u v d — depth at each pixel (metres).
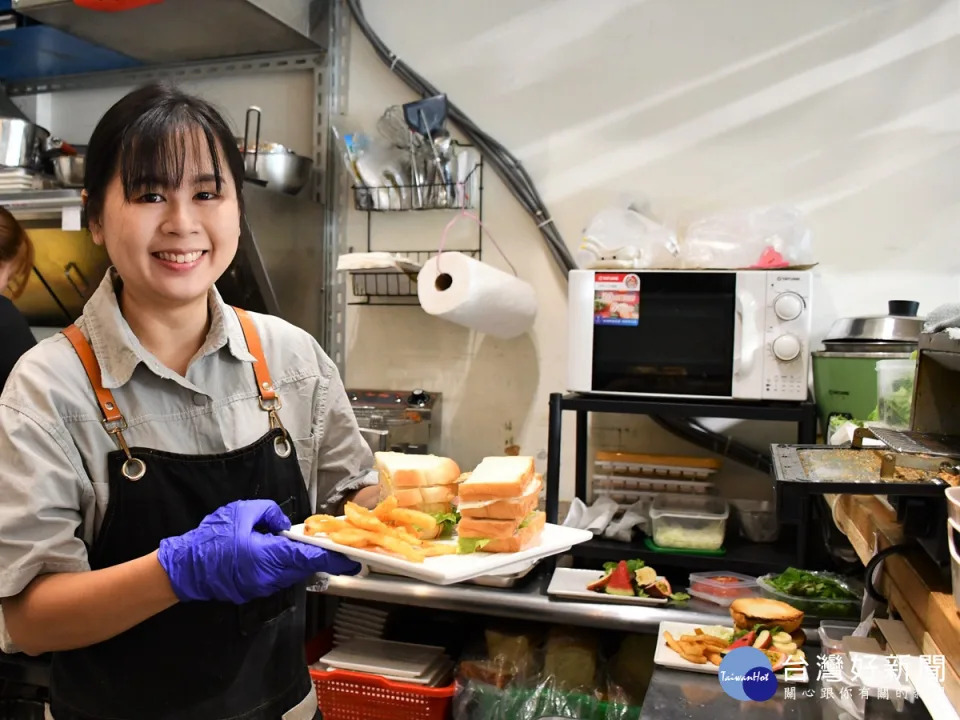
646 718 1.25
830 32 2.17
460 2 2.46
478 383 2.49
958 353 1.03
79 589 0.96
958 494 0.90
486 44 2.45
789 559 1.90
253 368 1.22
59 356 1.08
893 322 1.82
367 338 2.59
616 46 2.34
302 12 2.48
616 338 1.99
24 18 2.46
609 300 1.99
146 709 1.12
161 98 1.06
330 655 2.04
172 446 1.14
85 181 1.09
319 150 2.60
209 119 1.07
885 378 1.49
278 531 1.08
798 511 0.99
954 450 1.07
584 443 2.23
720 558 1.91
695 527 1.97
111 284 1.13
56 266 2.53
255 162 2.34
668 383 1.97
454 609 1.89
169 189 1.03
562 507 2.40
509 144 2.44
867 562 1.28
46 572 0.99
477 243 2.48
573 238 2.39
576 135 2.38
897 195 2.14
